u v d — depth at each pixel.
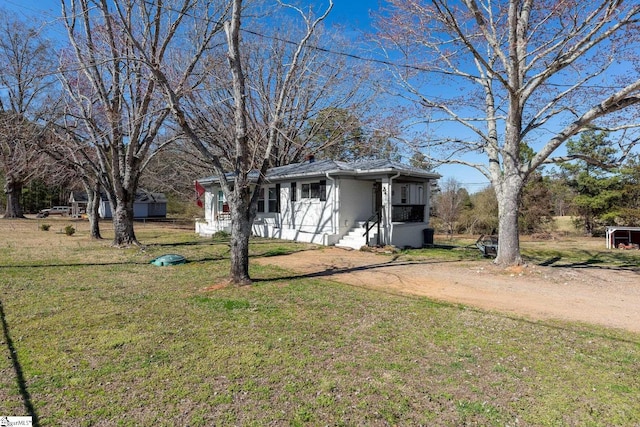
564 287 8.02
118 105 13.01
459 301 6.76
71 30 12.27
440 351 4.36
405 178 16.50
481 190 27.25
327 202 15.53
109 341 4.52
